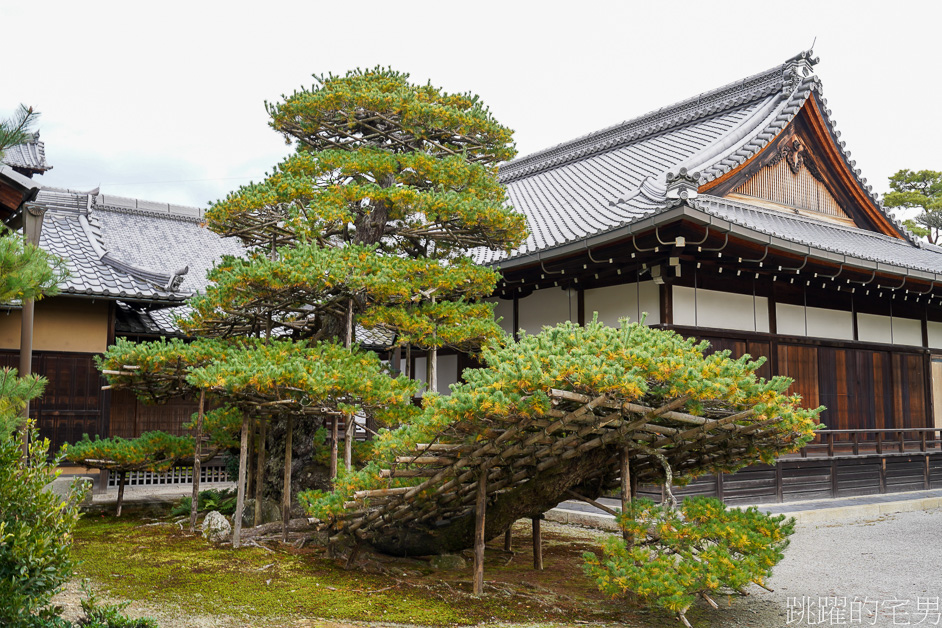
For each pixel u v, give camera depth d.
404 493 6.70
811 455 12.98
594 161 19.62
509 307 14.23
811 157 15.84
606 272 12.06
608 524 10.46
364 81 9.36
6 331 11.57
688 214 9.64
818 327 13.55
